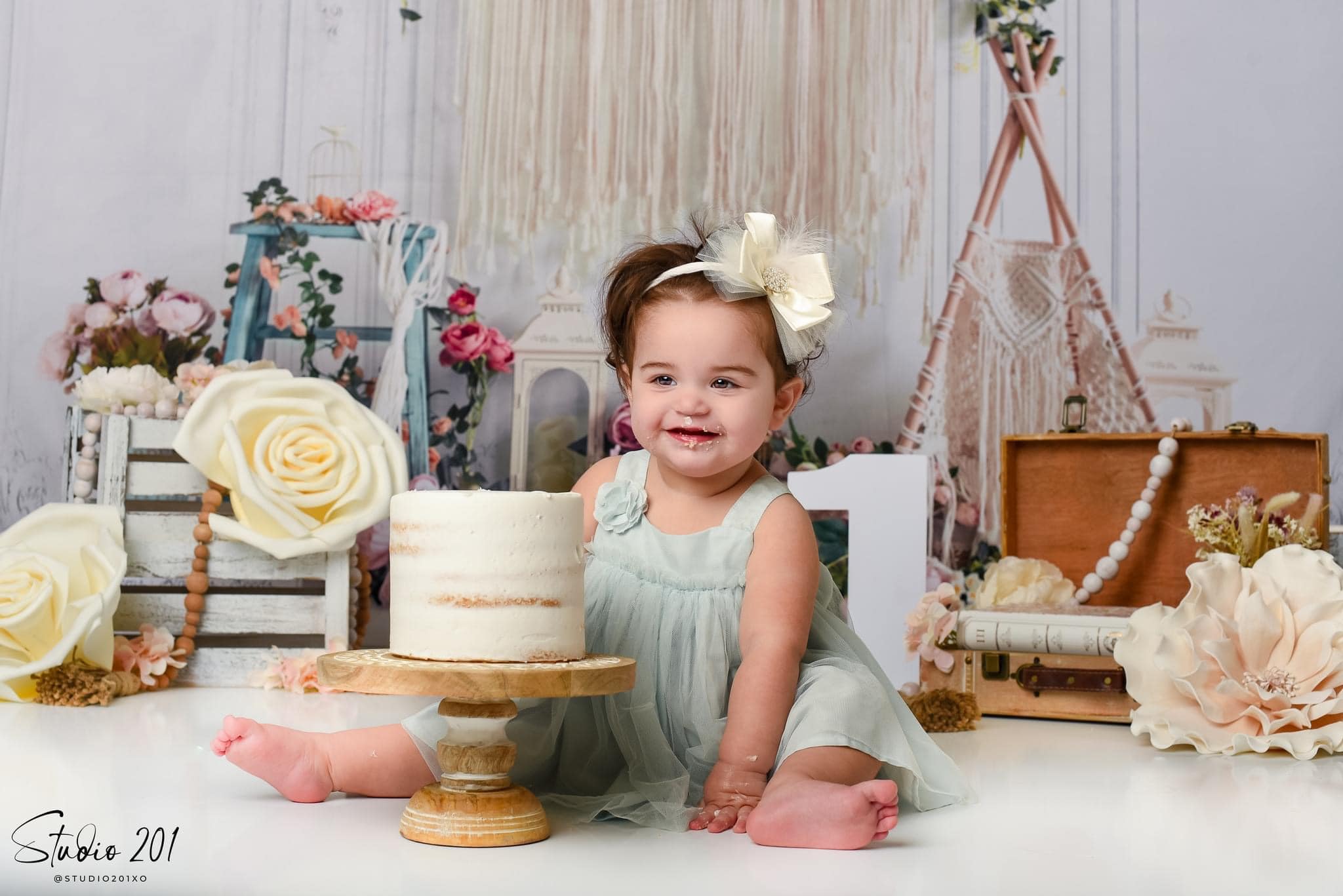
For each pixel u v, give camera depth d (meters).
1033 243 2.63
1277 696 1.65
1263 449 2.13
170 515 2.17
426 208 2.55
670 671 1.32
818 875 0.98
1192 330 2.64
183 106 2.52
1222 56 2.66
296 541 2.10
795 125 2.61
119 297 2.50
